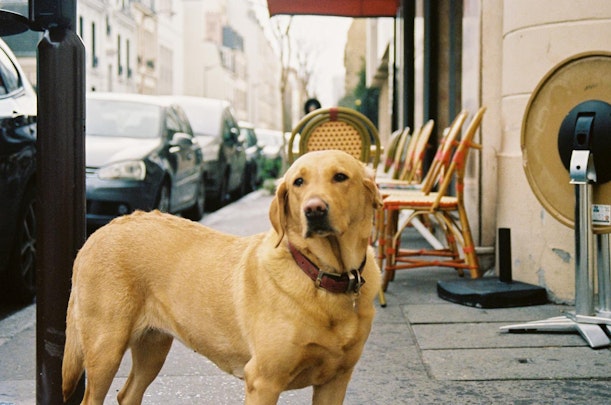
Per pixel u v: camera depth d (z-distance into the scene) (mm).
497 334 4535
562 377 3773
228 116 14445
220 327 2867
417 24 11289
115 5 45000
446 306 5250
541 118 4492
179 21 63875
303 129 6371
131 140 8555
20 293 5637
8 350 4414
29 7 3172
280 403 3564
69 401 3242
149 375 3334
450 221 5883
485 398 3516
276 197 2746
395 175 8664
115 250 3033
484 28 6387
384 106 27031
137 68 50625
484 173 6359
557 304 5250
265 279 2727
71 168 3166
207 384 3803
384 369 3949
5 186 5242
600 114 4141
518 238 5625
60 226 3160
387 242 5793
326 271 2656
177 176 9266
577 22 5238
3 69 5691
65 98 3141
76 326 3064
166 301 3010
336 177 2676
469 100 6793
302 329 2631
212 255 2986
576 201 4328
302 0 12727
